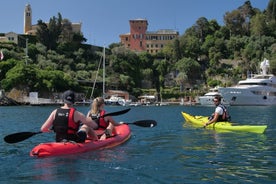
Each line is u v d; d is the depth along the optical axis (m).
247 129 17.17
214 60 137.25
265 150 11.90
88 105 85.94
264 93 82.19
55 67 108.50
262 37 145.50
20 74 84.81
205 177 8.20
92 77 113.62
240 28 160.88
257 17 153.50
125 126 15.89
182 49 142.75
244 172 8.68
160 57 143.62
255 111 47.56
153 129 18.72
